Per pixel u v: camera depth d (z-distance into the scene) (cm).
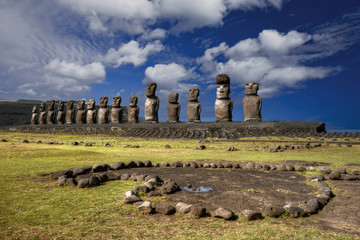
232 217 459
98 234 389
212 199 580
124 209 500
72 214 469
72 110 4894
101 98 4416
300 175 869
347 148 1658
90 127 3847
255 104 3153
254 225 429
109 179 761
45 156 1218
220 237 381
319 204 525
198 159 1220
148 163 1041
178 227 419
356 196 602
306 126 2748
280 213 470
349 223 443
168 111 3694
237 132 2864
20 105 10400
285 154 1421
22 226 412
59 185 670
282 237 382
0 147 1441
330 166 1029
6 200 538
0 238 368
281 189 670
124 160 1159
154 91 3853
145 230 405
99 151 1522
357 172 862
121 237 380
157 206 490
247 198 589
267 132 2777
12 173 805
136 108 4075
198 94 3534
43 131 3838
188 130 3083
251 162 1111
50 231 396
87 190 631
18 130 4531
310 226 428
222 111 3291
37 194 587
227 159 1229
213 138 2581
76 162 1066
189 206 489
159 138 2712
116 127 3569
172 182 666
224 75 3309
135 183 717
